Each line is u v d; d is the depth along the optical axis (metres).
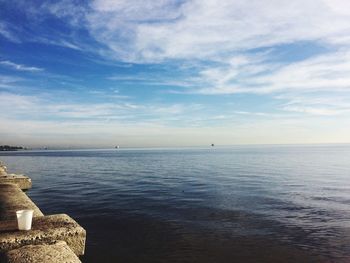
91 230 13.64
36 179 38.00
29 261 2.80
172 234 12.97
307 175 40.62
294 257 10.38
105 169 56.50
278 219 15.56
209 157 111.38
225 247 11.33
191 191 26.28
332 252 10.84
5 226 3.62
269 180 34.41
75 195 24.41
